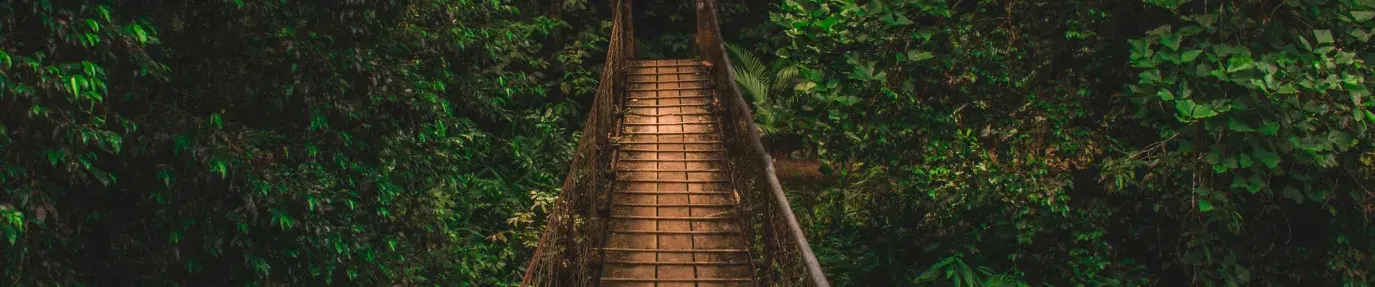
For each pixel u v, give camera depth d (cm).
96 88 342
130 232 424
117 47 361
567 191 589
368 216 562
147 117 409
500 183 919
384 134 566
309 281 518
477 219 881
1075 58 475
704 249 604
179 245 437
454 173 712
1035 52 480
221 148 417
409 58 648
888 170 538
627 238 625
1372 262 448
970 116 505
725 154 785
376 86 541
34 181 349
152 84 420
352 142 543
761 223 595
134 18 373
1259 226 469
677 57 1303
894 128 489
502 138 1003
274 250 486
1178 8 415
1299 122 383
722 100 953
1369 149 418
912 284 565
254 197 452
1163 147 440
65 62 345
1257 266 468
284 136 489
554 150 995
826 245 633
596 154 754
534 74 1027
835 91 480
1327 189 427
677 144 825
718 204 681
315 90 492
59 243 379
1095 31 459
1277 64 383
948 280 553
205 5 432
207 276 471
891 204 584
